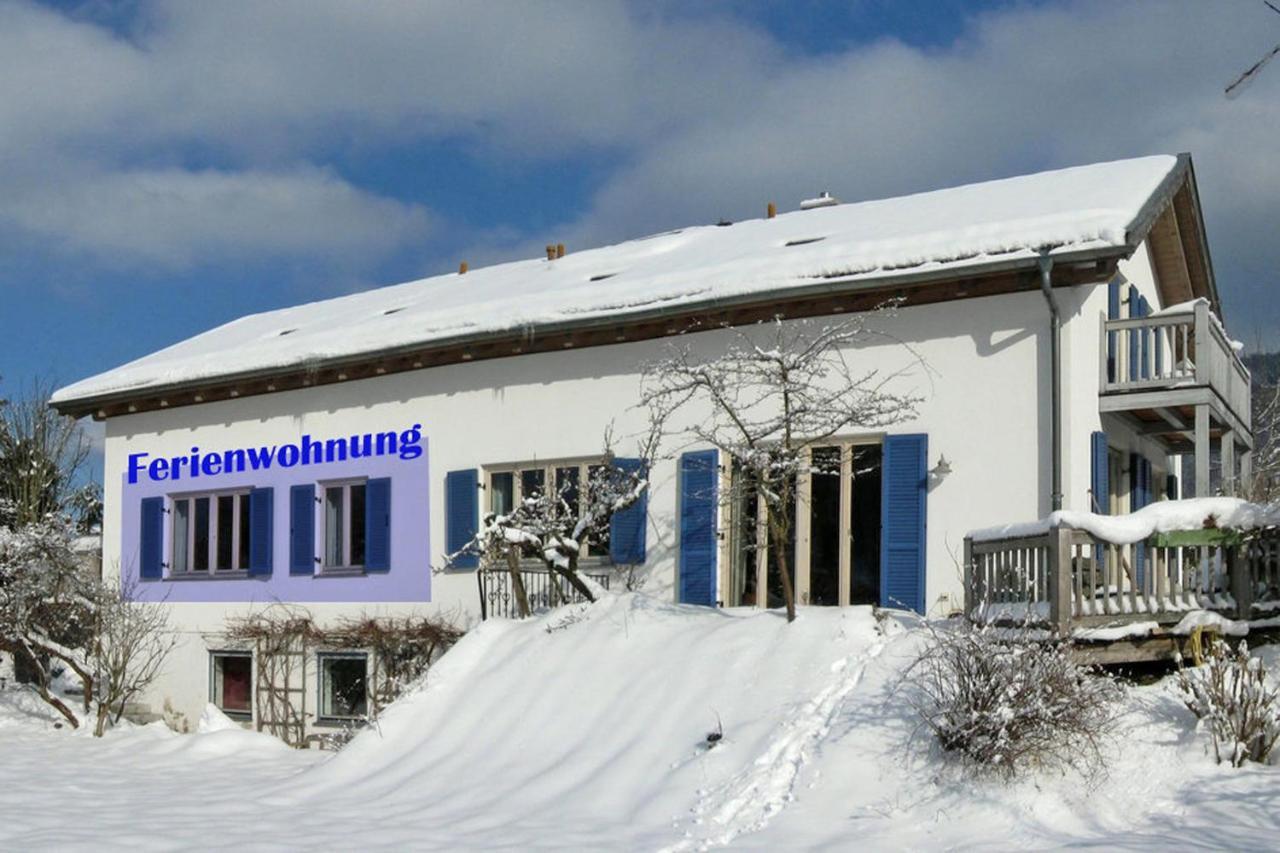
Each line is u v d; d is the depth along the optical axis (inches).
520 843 407.5
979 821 382.6
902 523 588.1
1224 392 629.0
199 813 486.3
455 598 725.3
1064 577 433.1
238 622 817.5
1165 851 339.3
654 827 419.2
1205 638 456.8
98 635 818.8
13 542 810.8
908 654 474.6
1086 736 402.6
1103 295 606.2
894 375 596.4
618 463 668.1
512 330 692.1
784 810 411.8
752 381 617.0
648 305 650.2
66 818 478.3
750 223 837.2
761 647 510.0
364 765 548.1
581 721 515.5
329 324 873.5
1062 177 696.4
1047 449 559.8
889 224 673.0
